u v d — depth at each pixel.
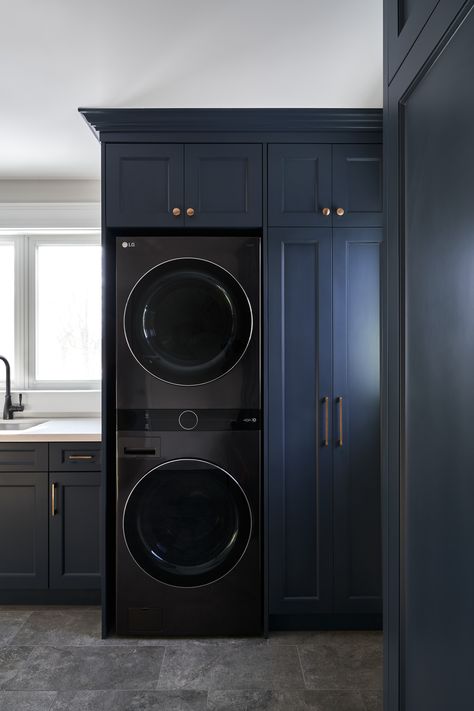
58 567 2.62
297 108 2.23
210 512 2.31
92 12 1.66
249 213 2.31
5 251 3.34
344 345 2.34
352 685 2.00
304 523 2.35
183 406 2.30
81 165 2.97
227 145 2.31
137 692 1.95
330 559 2.35
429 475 0.82
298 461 2.34
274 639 2.32
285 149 2.31
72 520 2.63
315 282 2.33
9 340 3.33
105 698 1.92
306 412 2.34
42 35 1.79
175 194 2.30
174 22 1.72
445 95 0.75
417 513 0.87
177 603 2.31
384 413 1.07
